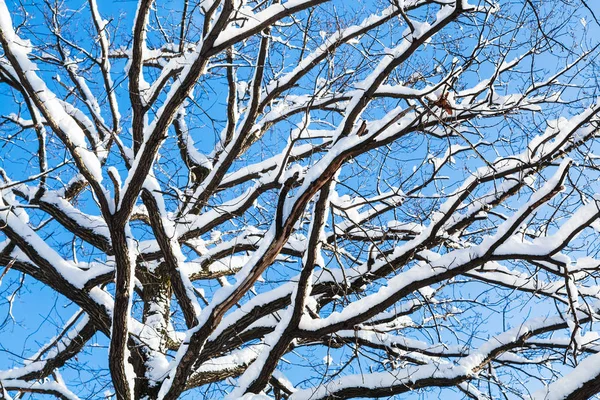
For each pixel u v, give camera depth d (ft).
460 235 25.90
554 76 24.66
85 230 26.96
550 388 18.07
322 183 18.49
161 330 27.32
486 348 23.40
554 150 21.93
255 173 29.84
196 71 19.61
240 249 28.86
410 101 22.49
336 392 22.56
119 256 20.65
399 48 19.52
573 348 21.36
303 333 21.16
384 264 23.97
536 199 18.76
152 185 24.72
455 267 19.99
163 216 24.75
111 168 20.03
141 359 24.85
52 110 19.81
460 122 22.29
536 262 20.42
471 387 23.75
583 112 21.57
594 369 17.79
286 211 19.10
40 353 29.55
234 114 30.91
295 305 20.92
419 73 23.80
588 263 20.44
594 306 23.73
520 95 25.11
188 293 24.70
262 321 25.35
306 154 29.40
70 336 27.66
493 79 21.84
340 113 29.40
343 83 23.11
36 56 24.44
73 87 25.11
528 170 23.75
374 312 20.48
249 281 19.45
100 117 24.25
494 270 23.29
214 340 22.22
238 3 19.47
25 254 25.34
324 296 25.86
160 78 23.41
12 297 26.89
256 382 21.97
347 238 24.61
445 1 20.18
